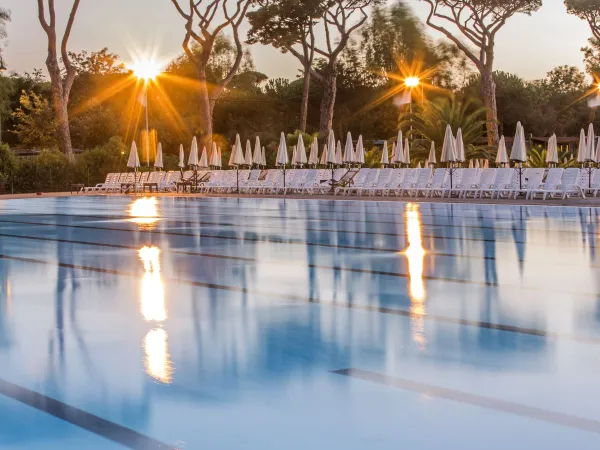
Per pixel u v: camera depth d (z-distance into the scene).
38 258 9.98
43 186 39.34
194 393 3.97
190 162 36.78
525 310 6.13
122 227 15.17
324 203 24.91
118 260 9.70
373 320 5.78
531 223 15.18
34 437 3.37
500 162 27.08
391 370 4.37
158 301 6.68
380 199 26.67
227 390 4.02
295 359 4.64
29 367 4.51
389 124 62.28
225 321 5.79
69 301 6.71
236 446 3.25
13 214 20.02
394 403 3.77
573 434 3.32
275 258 9.74
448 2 39.44
